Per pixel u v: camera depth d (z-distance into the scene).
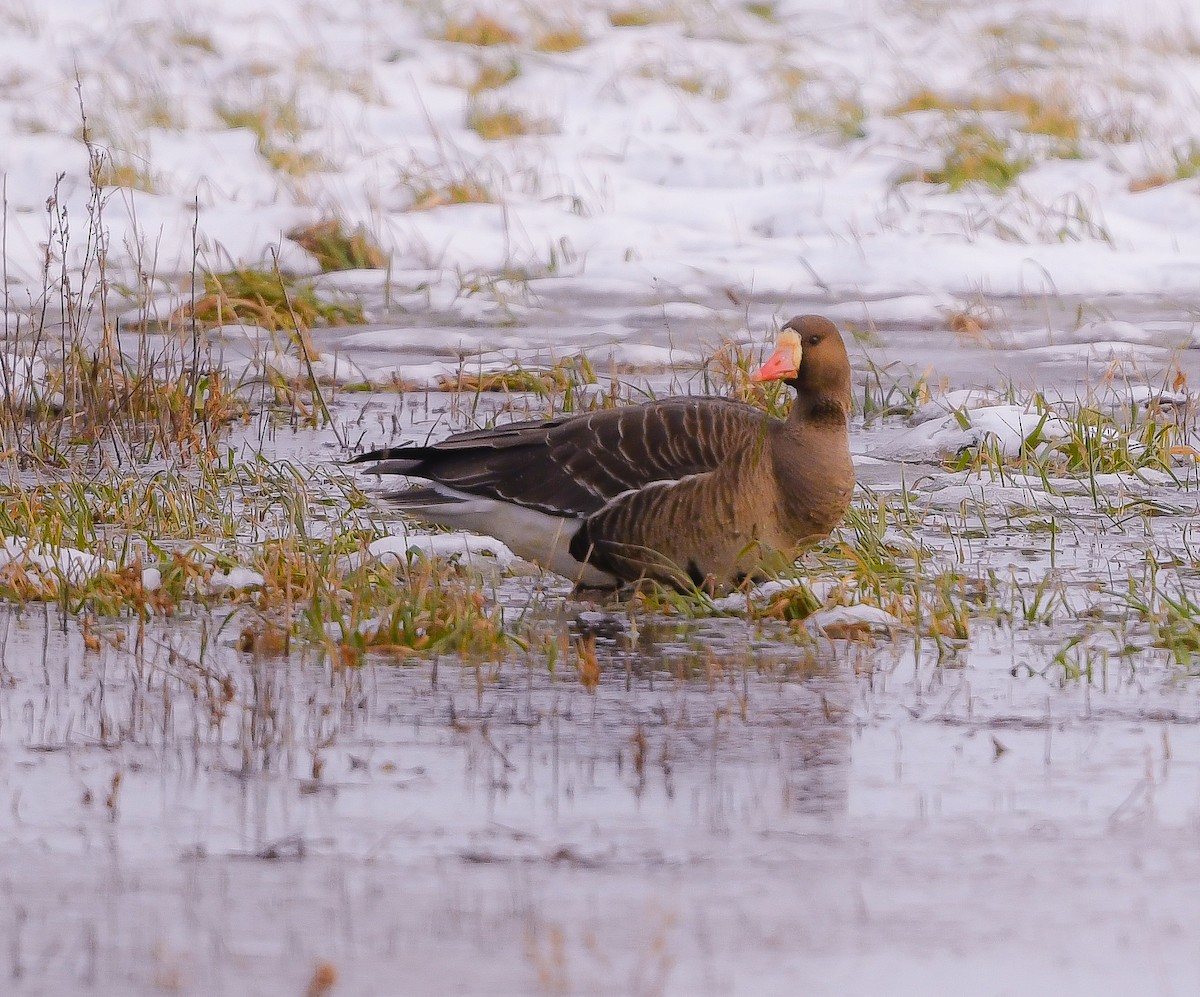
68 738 9.11
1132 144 33.66
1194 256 27.00
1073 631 11.39
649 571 12.19
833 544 13.39
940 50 42.38
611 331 22.67
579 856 7.66
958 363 21.02
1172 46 43.53
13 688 9.95
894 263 26.31
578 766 8.77
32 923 7.00
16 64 36.50
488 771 8.67
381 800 8.29
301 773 8.64
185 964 6.65
